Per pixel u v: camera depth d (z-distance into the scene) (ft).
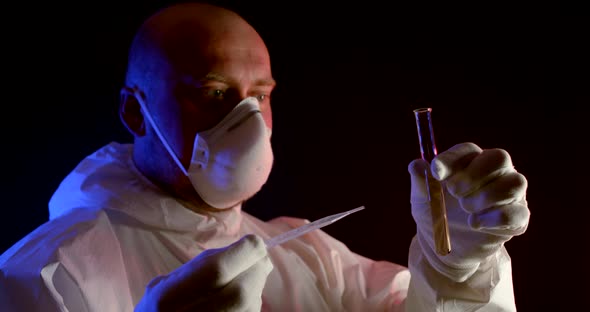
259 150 4.97
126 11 7.21
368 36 8.11
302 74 8.05
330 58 8.08
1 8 6.81
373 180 8.05
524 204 3.84
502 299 4.52
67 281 4.37
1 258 4.71
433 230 4.00
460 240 4.11
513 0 8.02
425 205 4.18
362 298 5.71
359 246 8.02
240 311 3.67
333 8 8.10
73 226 4.76
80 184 5.25
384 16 8.11
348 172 8.05
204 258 3.81
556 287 7.96
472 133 8.01
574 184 7.95
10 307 4.31
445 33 8.07
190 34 5.17
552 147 7.97
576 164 7.94
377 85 8.09
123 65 7.18
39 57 6.93
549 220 7.97
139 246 4.98
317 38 8.07
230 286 3.71
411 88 8.07
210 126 5.07
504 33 8.03
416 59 8.08
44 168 6.93
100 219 4.89
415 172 4.06
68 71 7.02
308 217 7.99
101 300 4.46
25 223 6.85
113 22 7.18
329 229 7.99
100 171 5.32
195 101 5.08
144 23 5.53
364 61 8.09
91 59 7.10
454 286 4.50
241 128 4.99
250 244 3.79
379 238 8.04
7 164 6.81
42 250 4.54
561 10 7.97
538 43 8.00
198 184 5.09
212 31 5.19
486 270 4.49
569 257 7.94
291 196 7.98
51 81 6.97
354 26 8.11
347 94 8.07
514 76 8.00
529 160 7.98
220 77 5.08
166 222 5.08
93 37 7.11
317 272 5.66
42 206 6.90
